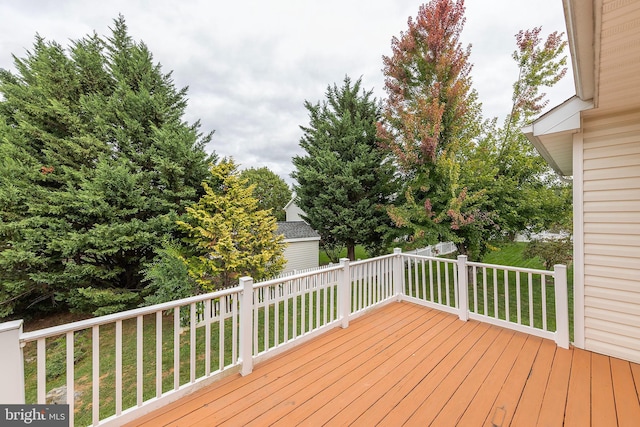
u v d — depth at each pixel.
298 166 10.26
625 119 2.67
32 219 5.95
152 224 6.65
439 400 2.12
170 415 1.97
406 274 9.53
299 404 2.09
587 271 2.88
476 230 6.44
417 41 6.82
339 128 9.62
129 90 7.16
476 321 3.70
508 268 3.41
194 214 6.64
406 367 2.60
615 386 2.25
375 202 9.34
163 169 6.83
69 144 6.47
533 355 2.79
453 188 6.01
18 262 6.07
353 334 3.36
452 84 6.66
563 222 6.38
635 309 2.61
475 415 1.95
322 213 9.49
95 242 6.04
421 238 6.42
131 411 1.90
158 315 2.06
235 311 2.55
